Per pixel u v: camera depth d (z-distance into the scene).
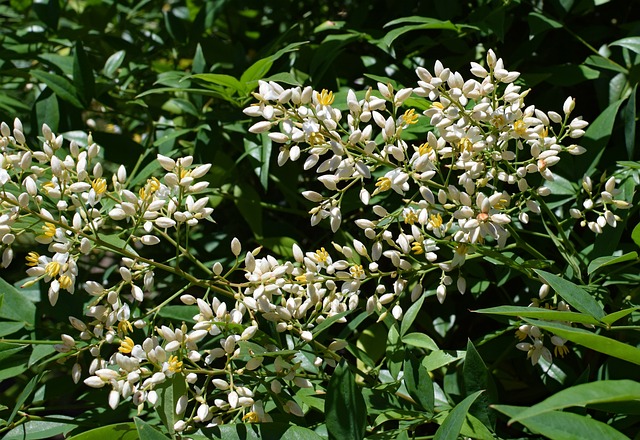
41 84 0.79
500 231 0.54
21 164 0.55
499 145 0.56
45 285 0.64
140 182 0.65
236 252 0.56
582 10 0.69
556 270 0.58
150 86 0.78
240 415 0.57
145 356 0.54
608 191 0.56
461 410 0.50
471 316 0.69
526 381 0.65
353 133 0.54
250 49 0.87
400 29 0.64
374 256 0.56
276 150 0.70
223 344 0.55
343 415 0.52
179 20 0.77
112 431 0.53
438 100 0.61
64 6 0.89
